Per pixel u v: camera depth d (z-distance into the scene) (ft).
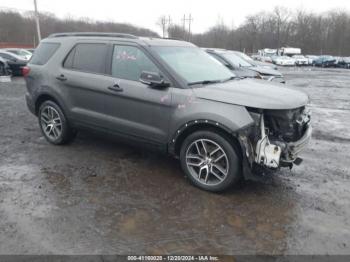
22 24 197.06
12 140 19.31
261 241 10.23
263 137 12.09
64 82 16.84
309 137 13.96
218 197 12.89
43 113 18.52
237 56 38.78
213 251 9.71
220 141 12.56
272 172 15.37
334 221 11.43
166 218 11.32
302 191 13.61
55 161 16.12
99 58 15.93
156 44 15.12
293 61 154.20
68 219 11.09
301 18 264.72
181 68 14.39
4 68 55.67
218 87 13.41
